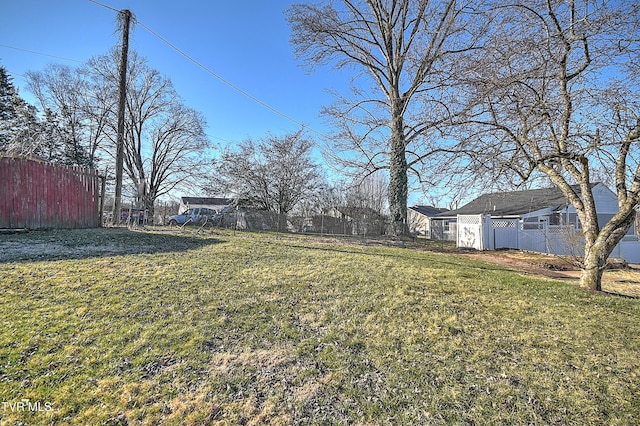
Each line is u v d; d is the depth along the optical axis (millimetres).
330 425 2480
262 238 11211
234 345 3443
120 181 12070
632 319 4488
